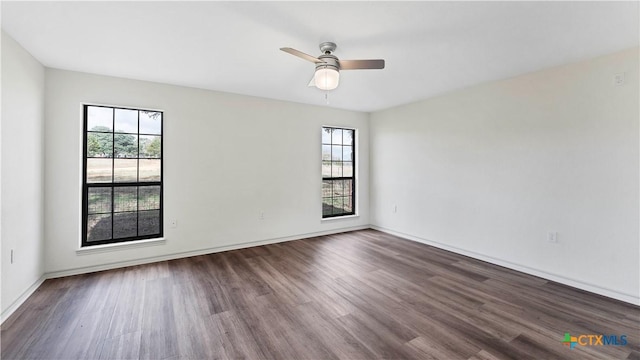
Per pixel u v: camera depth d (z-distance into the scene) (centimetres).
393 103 477
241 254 401
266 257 388
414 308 250
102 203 344
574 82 291
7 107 231
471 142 387
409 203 482
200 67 310
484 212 373
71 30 228
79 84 320
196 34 235
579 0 185
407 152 483
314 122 493
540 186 318
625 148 260
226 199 413
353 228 547
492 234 364
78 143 321
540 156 318
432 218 443
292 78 348
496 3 190
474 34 234
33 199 278
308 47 259
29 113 269
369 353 191
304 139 482
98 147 341
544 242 316
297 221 479
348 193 554
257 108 436
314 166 495
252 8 197
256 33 233
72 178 319
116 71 321
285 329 218
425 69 316
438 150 432
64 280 306
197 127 389
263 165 443
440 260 377
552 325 224
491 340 204
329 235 510
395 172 507
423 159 455
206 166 397
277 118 454
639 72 252
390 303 259
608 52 266
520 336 209
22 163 256
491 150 364
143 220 366
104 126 343
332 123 513
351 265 358
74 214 321
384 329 218
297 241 470
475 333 213
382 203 537
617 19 208
